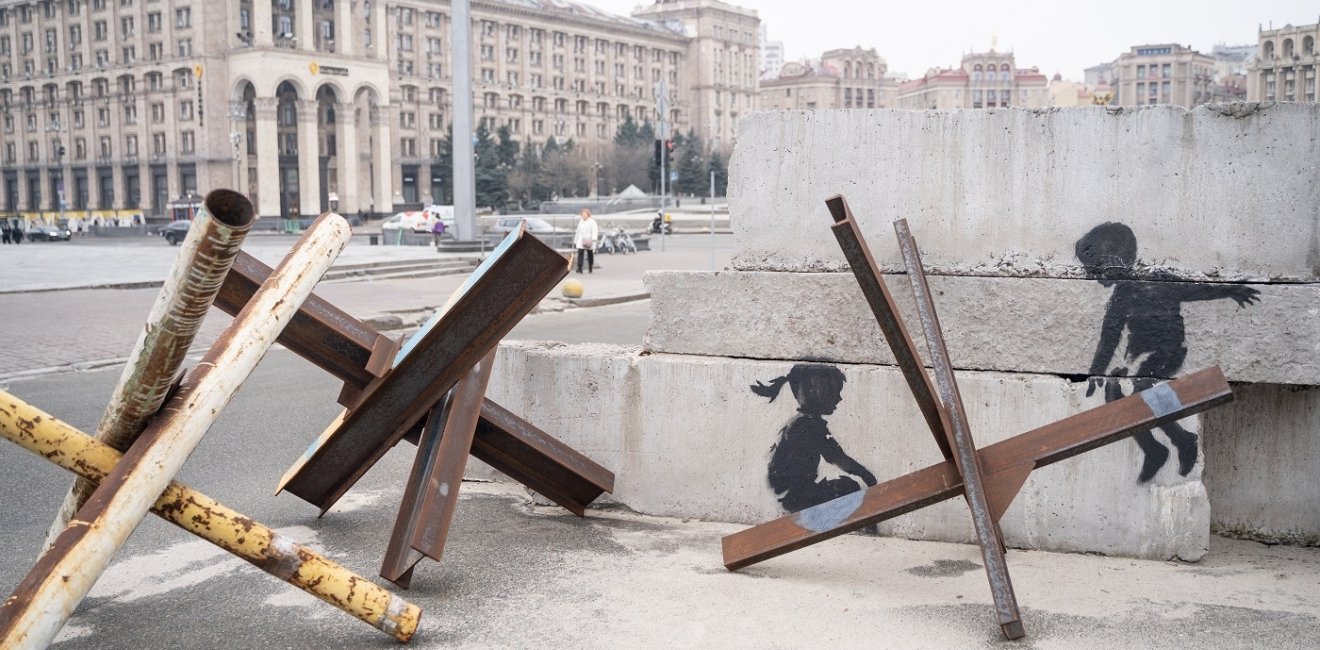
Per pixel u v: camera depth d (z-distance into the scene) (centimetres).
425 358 366
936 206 425
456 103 3206
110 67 11469
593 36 15612
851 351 434
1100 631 326
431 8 13225
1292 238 390
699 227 6209
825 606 350
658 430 459
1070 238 412
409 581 364
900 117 426
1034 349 413
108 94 11581
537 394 477
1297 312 383
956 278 421
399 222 4697
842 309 433
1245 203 393
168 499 282
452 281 2377
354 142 11438
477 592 365
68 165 12056
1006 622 314
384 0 11762
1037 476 413
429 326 361
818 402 434
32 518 484
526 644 320
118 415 271
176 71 10919
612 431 467
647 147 12900
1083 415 339
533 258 340
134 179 11594
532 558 403
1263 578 378
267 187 10544
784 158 443
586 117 15588
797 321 441
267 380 958
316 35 11619
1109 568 390
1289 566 393
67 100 11975
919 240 428
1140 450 400
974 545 421
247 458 616
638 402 461
